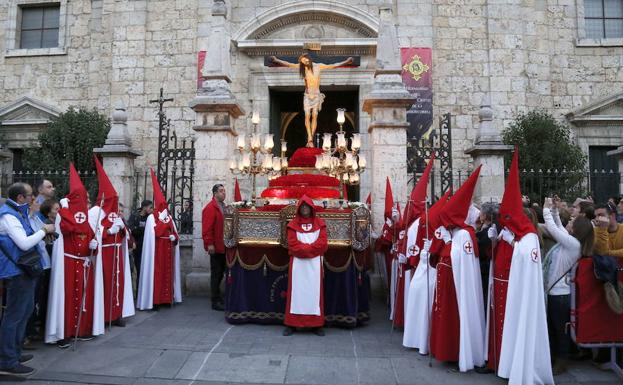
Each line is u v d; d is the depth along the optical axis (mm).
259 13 12625
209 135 8258
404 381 4676
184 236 8883
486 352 4934
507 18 13180
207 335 6082
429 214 5535
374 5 12906
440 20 13195
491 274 4902
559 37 13984
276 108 13492
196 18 13469
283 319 6570
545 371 4500
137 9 13633
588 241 4934
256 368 4949
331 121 14641
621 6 14383
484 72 13086
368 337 6109
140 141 13328
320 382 4645
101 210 6273
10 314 4754
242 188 12383
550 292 5012
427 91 12703
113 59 13578
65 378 4711
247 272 6680
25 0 15195
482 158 8656
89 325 5879
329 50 12586
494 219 5445
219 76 8344
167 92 13398
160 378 4715
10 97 14992
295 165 7602
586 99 13828
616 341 4887
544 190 10867
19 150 14797
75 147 12234
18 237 4723
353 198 13133
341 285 6496
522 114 12562
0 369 4652
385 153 8016
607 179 11570
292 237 6102
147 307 7402
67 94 14727
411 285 5652
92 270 5984
